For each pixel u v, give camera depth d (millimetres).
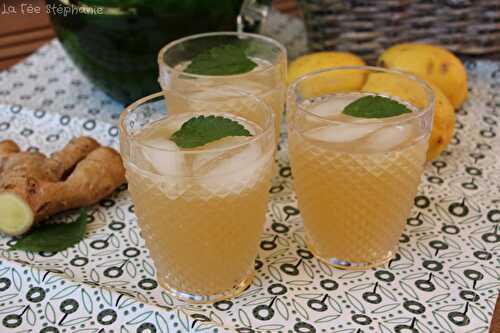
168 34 635
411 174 506
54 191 559
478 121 690
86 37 647
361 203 504
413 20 732
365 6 723
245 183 471
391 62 674
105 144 654
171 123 502
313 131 498
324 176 503
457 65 674
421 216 574
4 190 547
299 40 846
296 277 521
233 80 554
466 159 637
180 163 457
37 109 691
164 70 568
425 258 534
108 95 717
